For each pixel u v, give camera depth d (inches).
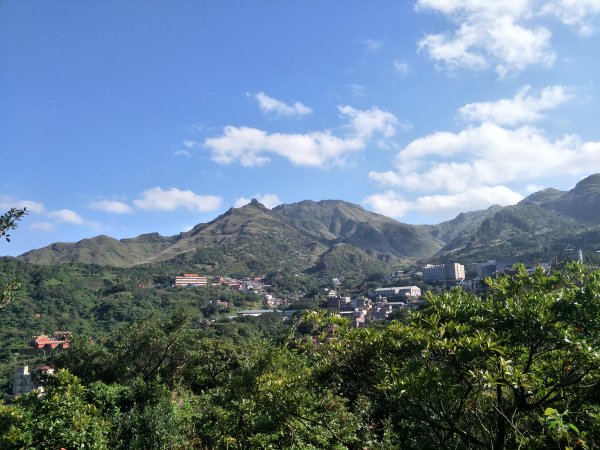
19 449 268.2
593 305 133.1
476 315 157.5
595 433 139.6
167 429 425.1
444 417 146.3
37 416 298.5
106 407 528.1
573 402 143.6
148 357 853.8
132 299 3973.9
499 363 132.1
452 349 138.0
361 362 168.6
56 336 2497.5
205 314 4035.4
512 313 140.3
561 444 141.6
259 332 2583.7
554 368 144.3
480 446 144.6
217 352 940.0
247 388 279.3
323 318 185.3
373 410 275.6
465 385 150.6
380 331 171.2
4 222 214.7
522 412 146.2
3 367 1732.3
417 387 139.2
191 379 906.1
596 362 120.3
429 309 169.9
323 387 196.1
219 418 337.4
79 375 781.3
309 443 259.8
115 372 797.9
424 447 181.0
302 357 291.0
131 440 412.5
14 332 2593.5
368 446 238.1
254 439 251.9
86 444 311.9
